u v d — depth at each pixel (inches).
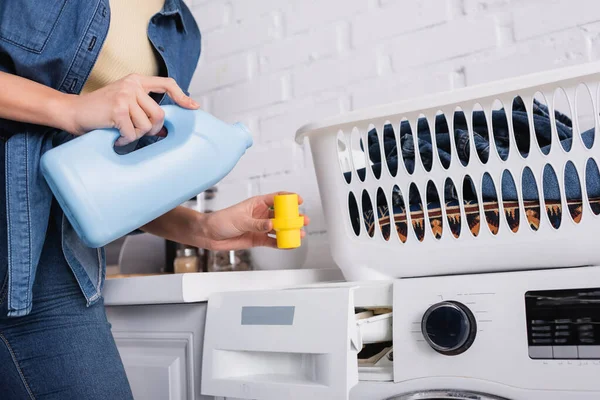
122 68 45.3
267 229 46.2
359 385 38.1
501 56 61.5
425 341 36.8
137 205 36.7
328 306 39.2
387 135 47.6
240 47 81.0
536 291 34.2
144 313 48.8
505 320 34.6
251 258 66.5
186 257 65.8
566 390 32.1
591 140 38.5
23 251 36.7
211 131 39.3
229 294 44.1
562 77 35.1
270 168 76.8
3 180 37.6
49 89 36.1
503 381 33.9
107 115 35.0
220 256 64.8
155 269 74.7
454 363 35.5
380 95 68.9
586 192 36.1
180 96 38.2
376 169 45.1
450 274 41.3
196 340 45.6
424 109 39.9
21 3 38.3
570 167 36.9
